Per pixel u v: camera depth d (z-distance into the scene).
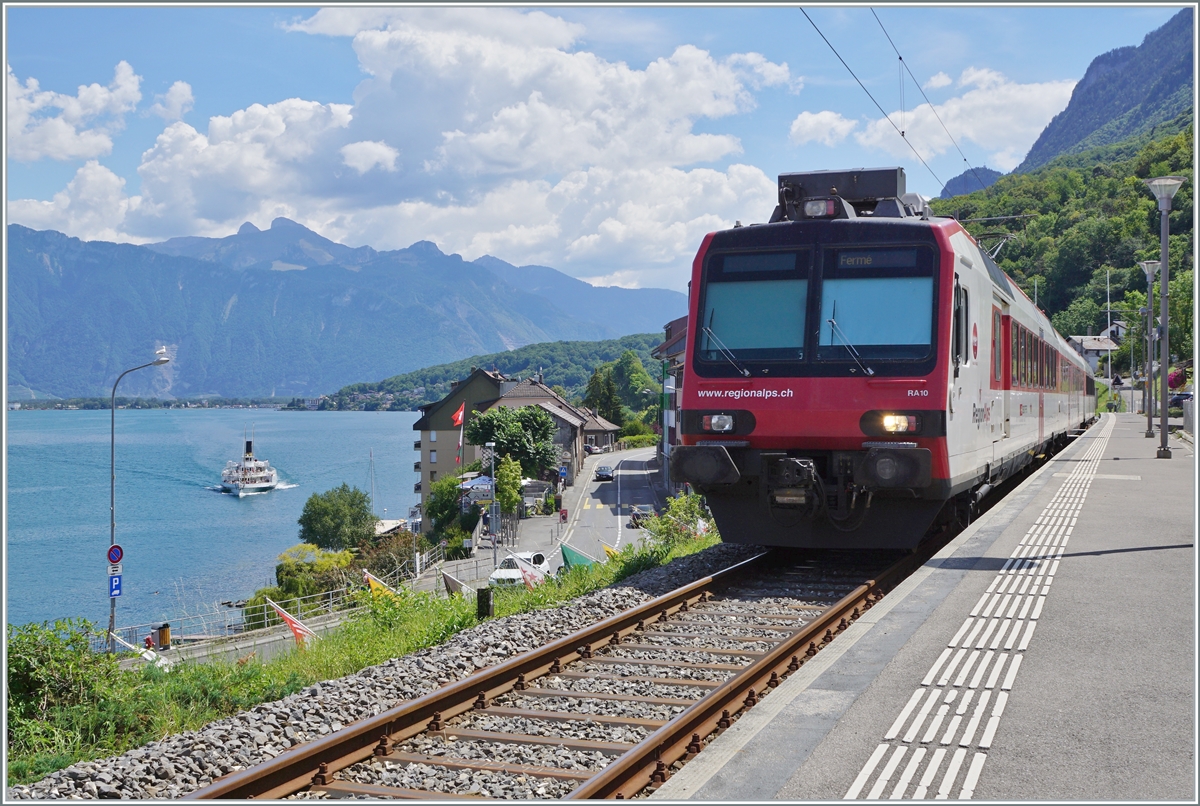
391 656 10.38
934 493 11.30
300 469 177.50
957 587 9.94
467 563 54.09
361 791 5.67
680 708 7.12
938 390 10.99
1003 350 15.88
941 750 5.48
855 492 11.46
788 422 11.45
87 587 77.12
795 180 12.74
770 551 13.54
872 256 11.45
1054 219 136.75
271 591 58.59
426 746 6.45
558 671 8.12
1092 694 6.43
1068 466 25.41
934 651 7.53
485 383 91.69
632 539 58.81
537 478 79.62
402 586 14.68
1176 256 114.50
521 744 6.44
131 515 121.50
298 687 9.90
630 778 5.46
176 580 79.69
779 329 11.61
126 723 9.37
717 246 12.10
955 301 11.43
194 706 9.78
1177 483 20.53
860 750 5.48
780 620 9.91
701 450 11.70
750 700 6.90
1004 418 15.83
